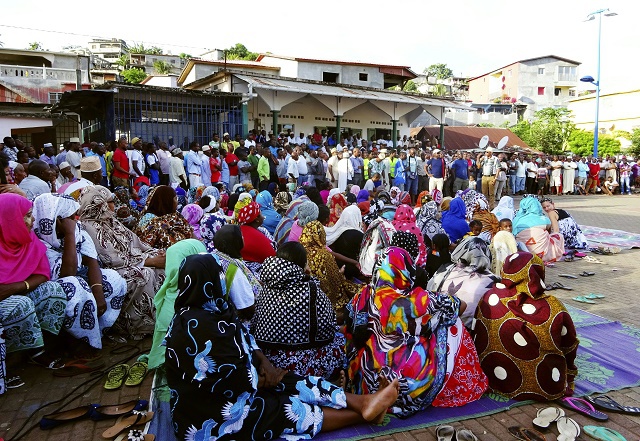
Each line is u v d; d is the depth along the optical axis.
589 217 14.72
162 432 3.11
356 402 3.12
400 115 23.44
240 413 2.83
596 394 3.61
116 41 77.62
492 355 3.59
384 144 23.22
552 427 3.21
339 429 3.14
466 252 4.08
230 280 3.44
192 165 12.77
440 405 3.46
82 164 6.55
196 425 2.82
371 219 7.60
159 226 5.32
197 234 6.14
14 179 7.56
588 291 6.52
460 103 25.28
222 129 16.16
